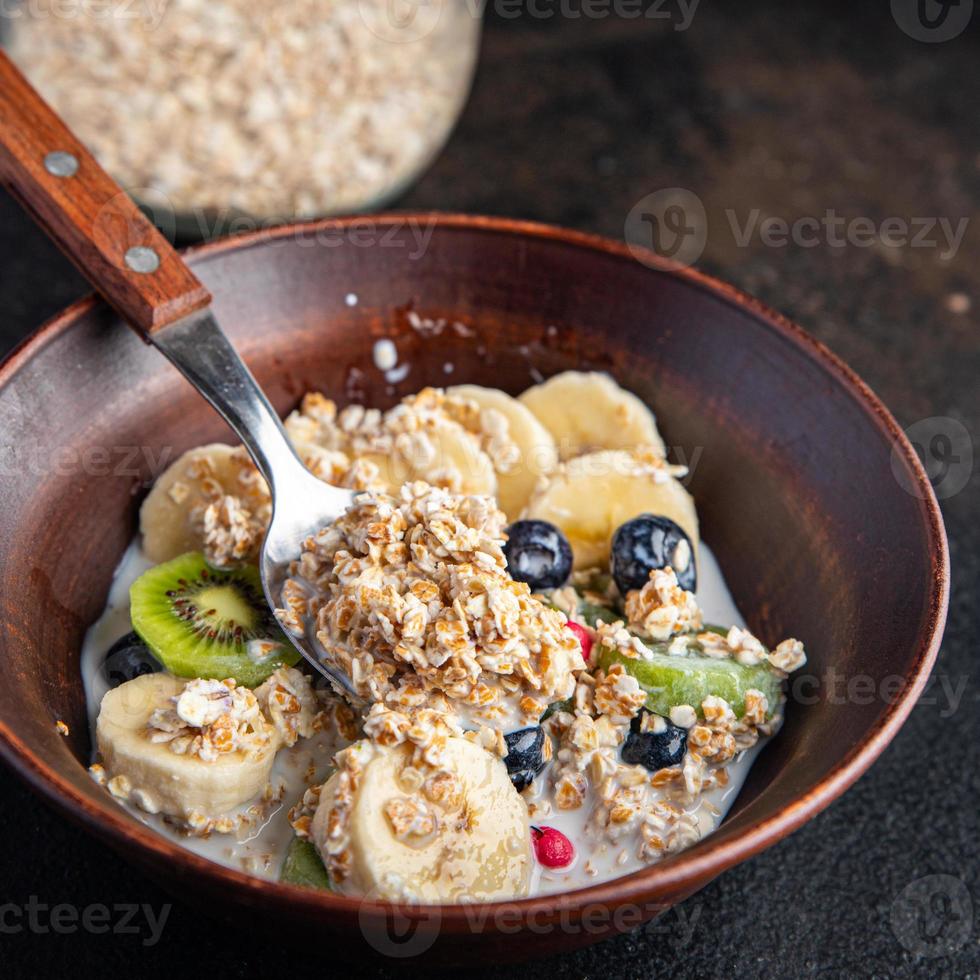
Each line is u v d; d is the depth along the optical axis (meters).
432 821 0.32
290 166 0.47
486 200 0.52
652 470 0.39
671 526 0.37
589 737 0.35
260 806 0.34
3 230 0.50
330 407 0.40
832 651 0.35
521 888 0.33
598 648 0.36
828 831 0.38
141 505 0.38
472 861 0.33
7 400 0.36
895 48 0.59
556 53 0.58
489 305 0.41
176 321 0.37
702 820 0.35
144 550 0.38
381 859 0.32
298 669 0.36
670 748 0.35
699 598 0.39
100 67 0.46
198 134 0.47
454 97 0.51
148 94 0.47
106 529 0.38
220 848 0.34
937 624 0.33
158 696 0.35
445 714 0.34
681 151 0.55
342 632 0.35
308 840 0.33
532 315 0.41
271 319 0.40
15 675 0.33
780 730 0.36
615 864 0.34
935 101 0.57
